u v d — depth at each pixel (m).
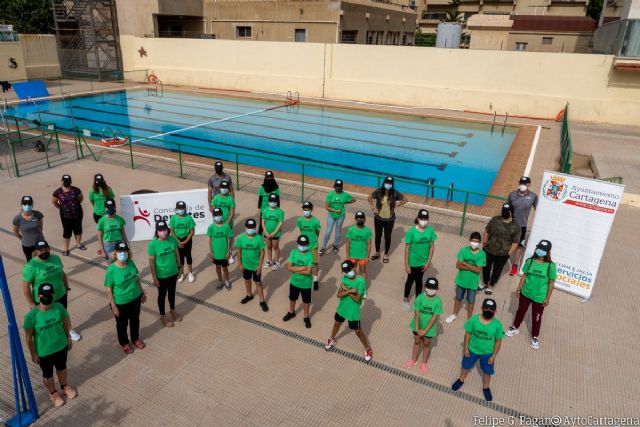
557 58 22.28
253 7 32.16
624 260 9.01
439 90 24.89
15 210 10.64
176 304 7.35
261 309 7.27
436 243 9.48
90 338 6.50
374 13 34.66
